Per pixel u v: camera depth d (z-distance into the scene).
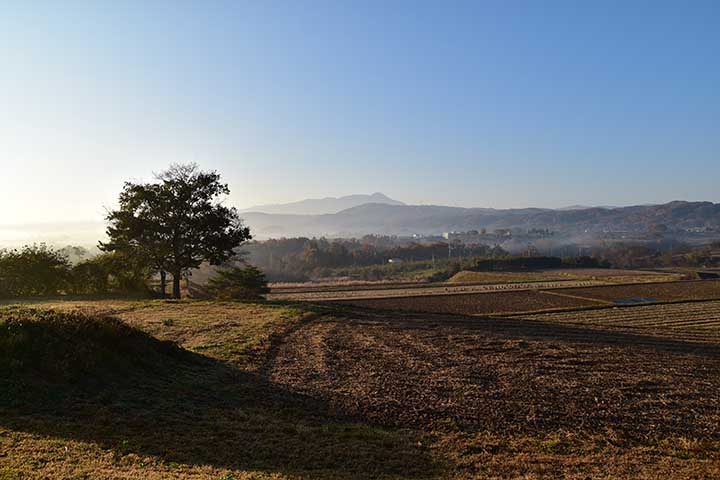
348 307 43.28
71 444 10.91
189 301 42.06
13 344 15.04
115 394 14.91
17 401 12.85
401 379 20.12
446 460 12.71
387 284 123.31
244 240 51.25
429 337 30.34
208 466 10.67
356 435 13.98
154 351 19.23
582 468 12.52
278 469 11.16
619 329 39.78
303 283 134.50
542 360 24.66
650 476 12.05
